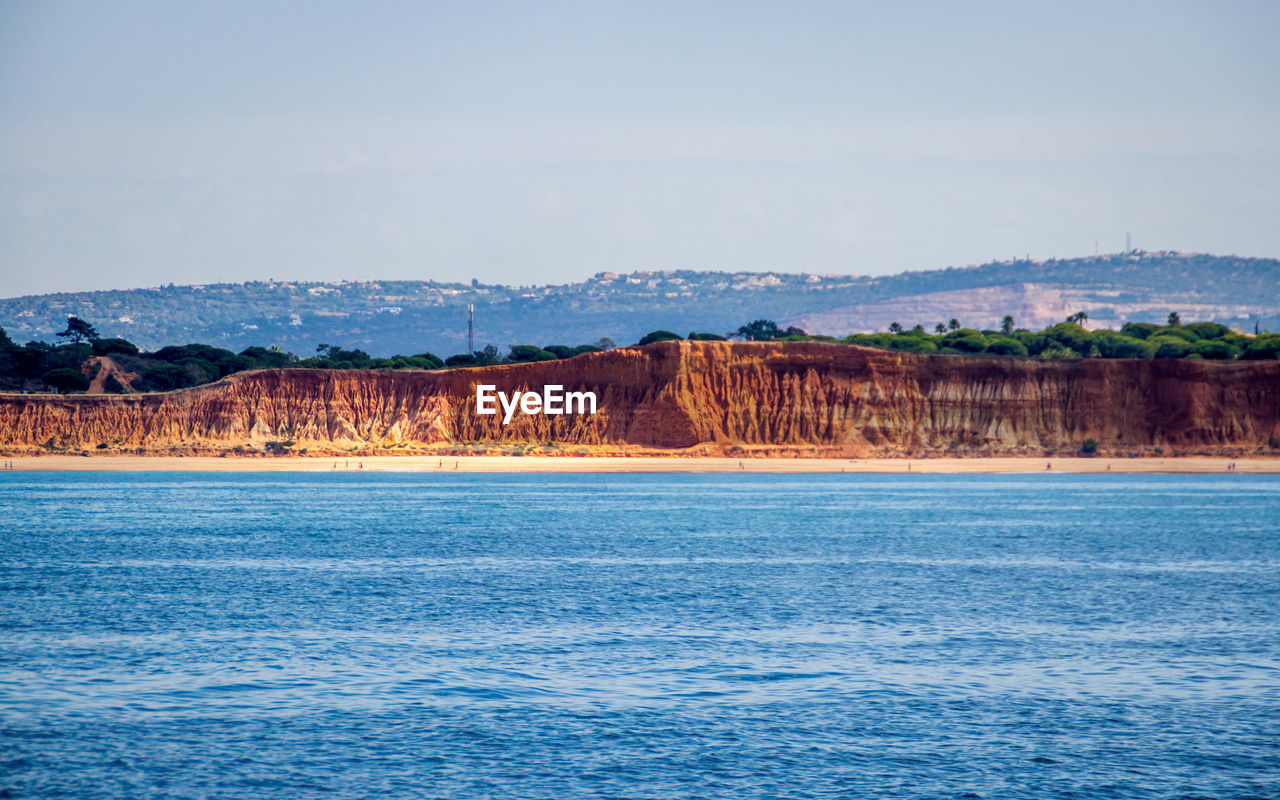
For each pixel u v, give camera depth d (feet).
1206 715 230.89
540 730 220.43
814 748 210.59
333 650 283.59
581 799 186.29
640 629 312.91
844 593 378.32
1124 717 229.45
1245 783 193.98
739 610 343.46
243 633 303.48
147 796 188.03
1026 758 205.57
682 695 244.42
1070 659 278.26
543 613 335.88
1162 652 286.05
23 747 209.26
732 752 208.33
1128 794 189.26
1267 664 273.33
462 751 208.33
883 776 196.75
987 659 277.85
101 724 222.48
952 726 223.51
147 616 327.67
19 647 284.82
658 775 196.85
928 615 336.90
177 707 233.96
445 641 295.28
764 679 257.55
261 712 230.48
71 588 379.35
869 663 273.54
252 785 192.24
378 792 189.37
